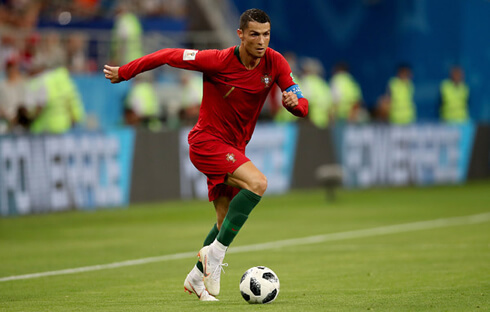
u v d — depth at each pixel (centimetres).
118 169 5441
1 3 6875
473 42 9056
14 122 5316
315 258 3288
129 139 5516
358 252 3469
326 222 4775
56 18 7131
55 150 5053
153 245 3797
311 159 6700
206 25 7981
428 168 7481
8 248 3703
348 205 5784
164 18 7525
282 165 6462
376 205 5791
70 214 5078
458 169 7788
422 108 8719
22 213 4888
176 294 2409
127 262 3231
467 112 8831
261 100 2298
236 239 4003
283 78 2272
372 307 2070
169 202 5791
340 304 2125
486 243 3728
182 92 6625
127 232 4322
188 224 4684
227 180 2252
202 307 2097
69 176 5138
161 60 2253
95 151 5291
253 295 2134
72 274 2902
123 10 6700
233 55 2225
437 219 4894
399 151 7244
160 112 6538
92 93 6081
